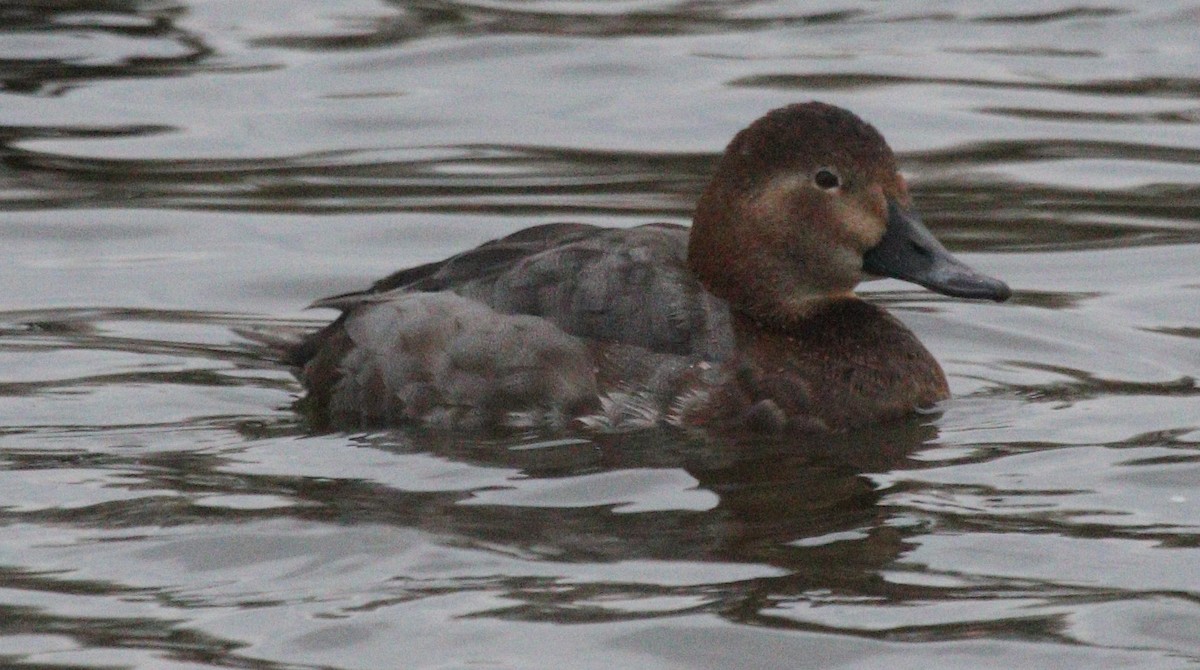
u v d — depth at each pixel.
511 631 7.93
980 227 14.83
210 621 8.05
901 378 10.99
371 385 11.02
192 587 8.41
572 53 19.02
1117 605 8.16
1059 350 12.30
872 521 9.18
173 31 19.58
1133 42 19.39
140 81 18.08
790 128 11.02
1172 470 9.86
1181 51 19.08
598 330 10.79
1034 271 13.94
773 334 11.02
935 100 17.72
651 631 7.92
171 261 14.12
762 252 11.05
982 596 8.27
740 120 17.23
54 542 8.91
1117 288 13.53
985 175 15.98
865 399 10.82
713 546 8.86
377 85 18.19
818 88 18.00
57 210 15.02
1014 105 17.61
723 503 9.45
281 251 14.34
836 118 11.06
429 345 10.88
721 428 10.60
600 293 10.85
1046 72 18.53
